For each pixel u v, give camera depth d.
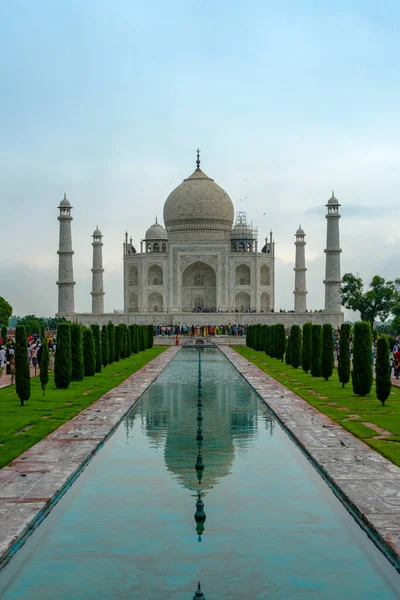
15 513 21.34
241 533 20.59
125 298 168.50
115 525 21.22
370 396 49.88
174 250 163.88
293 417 39.97
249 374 67.94
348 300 167.62
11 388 56.75
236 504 23.31
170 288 164.00
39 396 49.88
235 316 151.38
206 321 152.00
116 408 43.75
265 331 103.81
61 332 55.56
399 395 50.91
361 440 32.81
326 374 61.84
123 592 16.83
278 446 32.88
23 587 17.11
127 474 27.28
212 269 168.38
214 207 172.12
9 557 18.80
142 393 52.47
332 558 18.81
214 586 17.14
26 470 26.69
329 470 26.75
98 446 32.22
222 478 26.69
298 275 161.25
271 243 169.50
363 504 22.19
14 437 33.22
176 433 36.38
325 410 42.75
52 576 17.70
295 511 22.58
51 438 33.34
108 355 79.69
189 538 20.17
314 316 148.25
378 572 17.98
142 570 18.08
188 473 27.47
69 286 147.88
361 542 19.91
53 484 24.62
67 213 147.00
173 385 60.31
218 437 35.22
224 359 94.75
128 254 168.62
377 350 45.09
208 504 23.33
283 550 19.31
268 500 23.80
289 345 82.31
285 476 27.00
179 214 172.62
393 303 166.00
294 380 62.28
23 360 44.94
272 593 16.78
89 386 56.97
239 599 16.47
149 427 38.28
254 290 163.38
